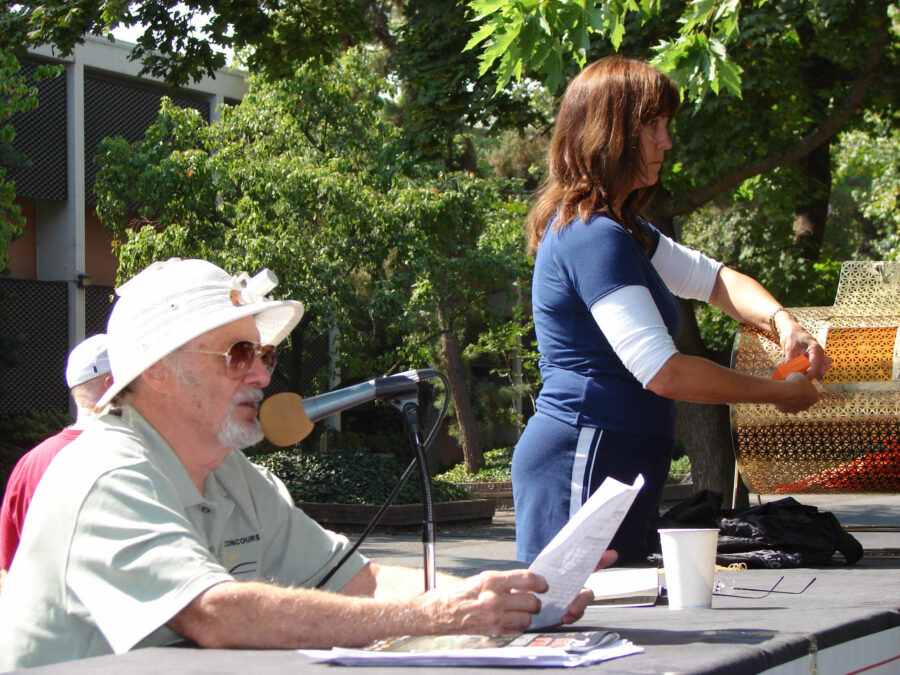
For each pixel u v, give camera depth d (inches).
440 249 679.1
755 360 149.3
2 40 422.0
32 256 822.5
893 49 472.1
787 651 63.5
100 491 72.9
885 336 156.8
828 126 406.9
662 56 227.0
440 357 814.5
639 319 103.1
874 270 165.5
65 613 72.4
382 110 821.9
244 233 604.1
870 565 136.5
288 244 599.8
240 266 589.6
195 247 612.1
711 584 91.9
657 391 104.0
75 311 807.7
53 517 73.2
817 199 510.3
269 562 93.7
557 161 114.2
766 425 159.2
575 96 112.9
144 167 623.2
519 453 114.5
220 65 428.8
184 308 80.8
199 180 609.0
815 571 126.3
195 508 83.4
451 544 425.7
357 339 645.3
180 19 416.2
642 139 110.7
